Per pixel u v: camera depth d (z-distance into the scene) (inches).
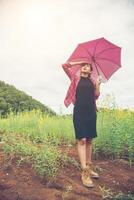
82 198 127.1
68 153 155.8
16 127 185.9
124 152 168.4
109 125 170.4
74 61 144.9
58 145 168.9
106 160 160.2
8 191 124.6
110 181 143.4
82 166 135.5
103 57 144.6
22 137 169.8
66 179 134.3
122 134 168.4
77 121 136.3
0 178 129.0
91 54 144.3
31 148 144.2
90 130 136.8
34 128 185.2
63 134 182.1
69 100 141.0
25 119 197.6
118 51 144.6
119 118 183.0
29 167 135.3
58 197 125.0
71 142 173.8
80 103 137.0
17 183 127.9
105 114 179.9
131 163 161.0
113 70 145.9
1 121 193.0
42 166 134.2
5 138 152.9
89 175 135.5
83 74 140.2
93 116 137.7
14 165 135.2
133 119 189.0
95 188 135.5
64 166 143.2
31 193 124.8
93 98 139.2
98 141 164.9
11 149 140.7
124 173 151.8
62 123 191.9
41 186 128.9
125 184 144.1
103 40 142.2
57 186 130.0
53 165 136.3
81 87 138.3
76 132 136.3
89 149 139.0
